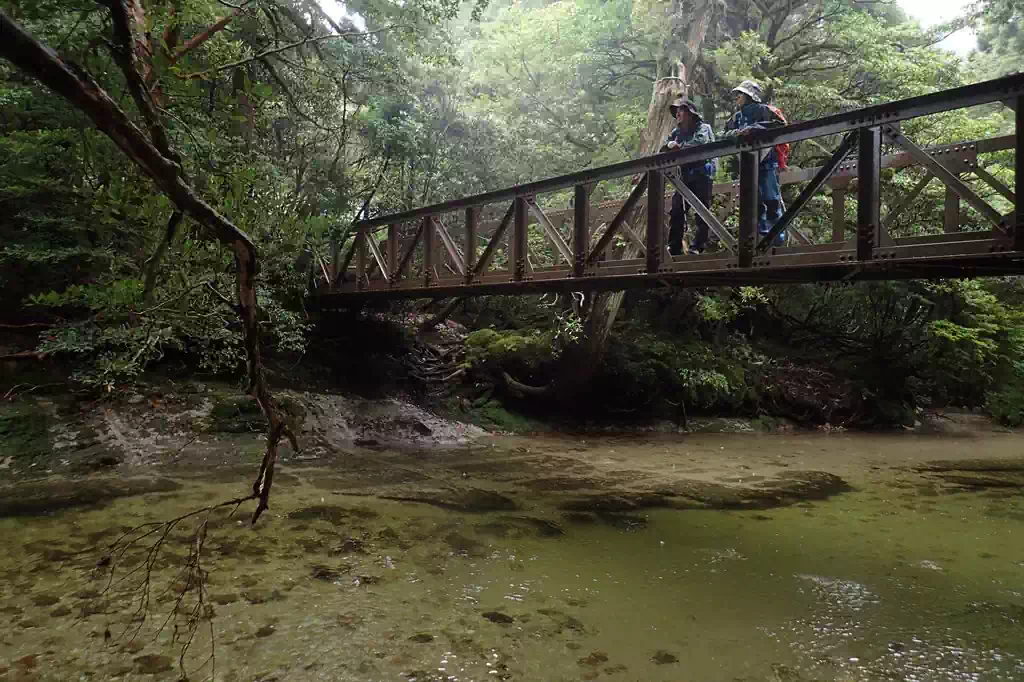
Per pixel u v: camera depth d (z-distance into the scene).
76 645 3.30
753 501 6.96
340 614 3.77
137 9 2.99
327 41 11.73
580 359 10.93
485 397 11.52
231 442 8.31
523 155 15.21
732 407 12.52
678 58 11.61
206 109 6.61
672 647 3.51
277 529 5.32
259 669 3.11
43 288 8.25
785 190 12.22
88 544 4.80
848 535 5.73
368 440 9.47
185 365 9.29
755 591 4.36
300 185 10.75
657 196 6.12
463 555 4.91
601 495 7.07
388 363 11.41
